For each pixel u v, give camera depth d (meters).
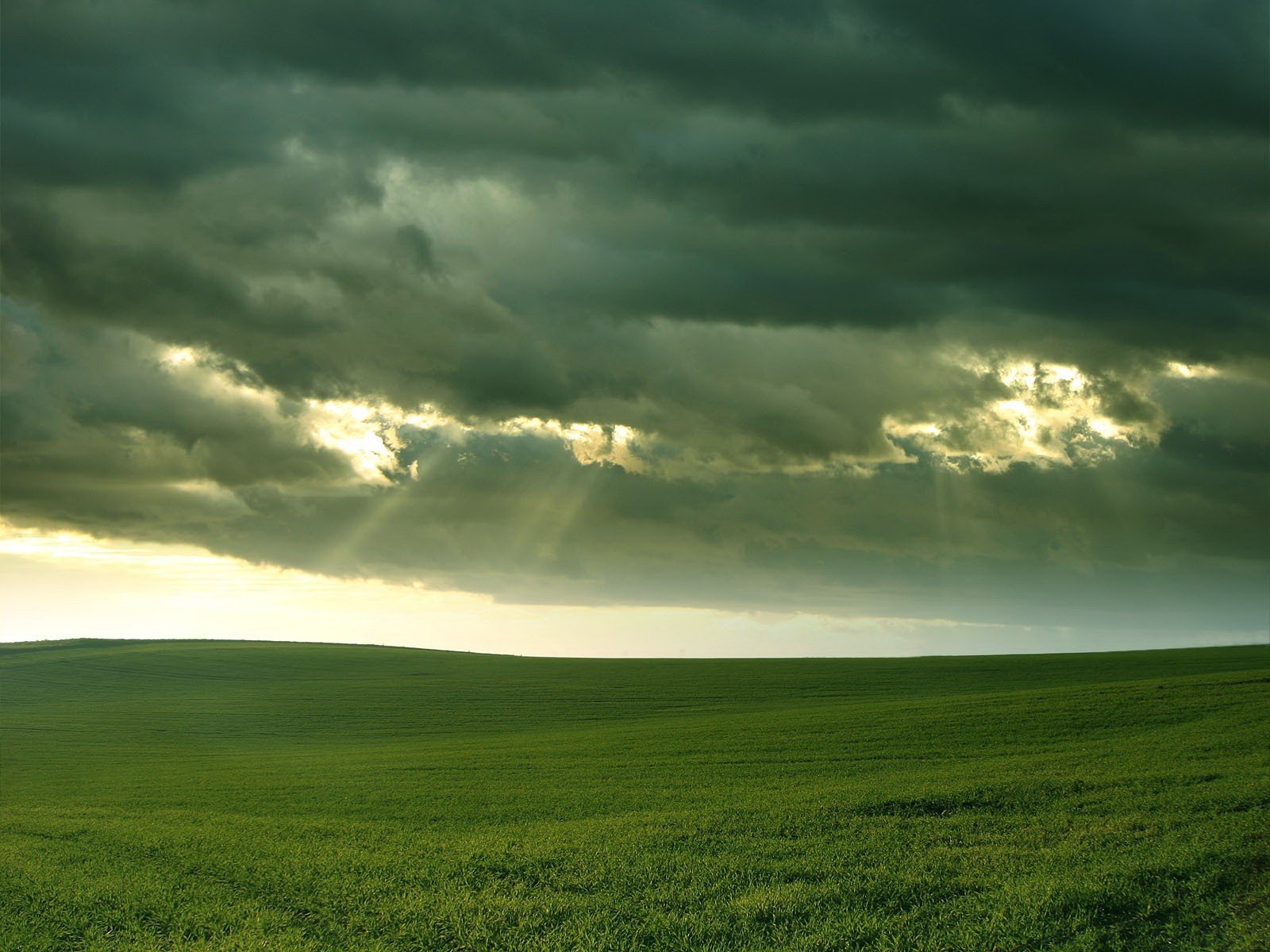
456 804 31.78
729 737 47.50
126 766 50.69
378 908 19.00
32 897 20.34
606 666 104.12
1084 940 15.30
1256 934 15.02
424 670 99.94
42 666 97.62
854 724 49.41
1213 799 24.31
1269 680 56.84
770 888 19.09
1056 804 25.38
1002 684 78.88
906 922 16.72
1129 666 86.31
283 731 65.44
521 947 16.58
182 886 21.08
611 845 23.36
